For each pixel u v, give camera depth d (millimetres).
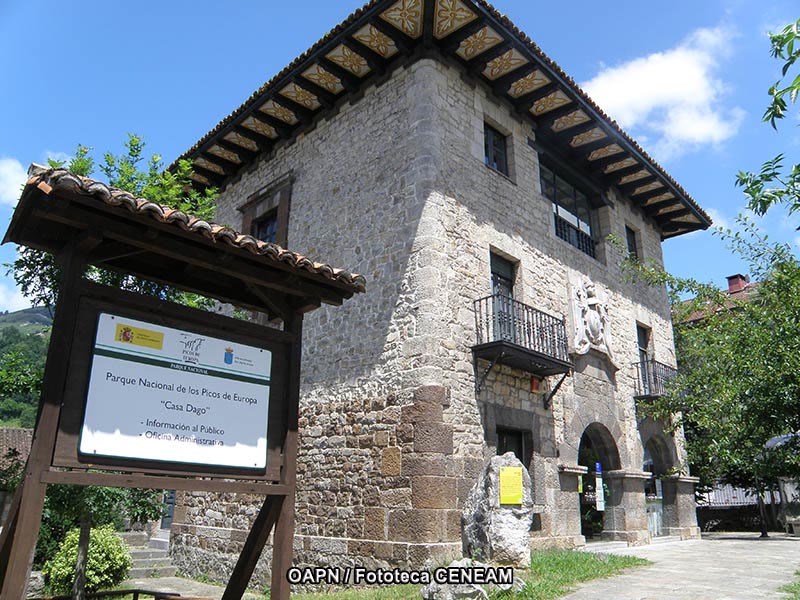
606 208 14023
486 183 10633
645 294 15055
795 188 3770
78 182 3705
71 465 3746
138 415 4078
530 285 10992
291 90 11562
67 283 3955
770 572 7898
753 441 6383
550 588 6484
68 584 8531
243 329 4723
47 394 3717
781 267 6500
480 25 9766
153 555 12344
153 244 4223
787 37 3082
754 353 6180
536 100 11578
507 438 9992
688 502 14508
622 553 10172
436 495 8266
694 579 7309
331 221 11047
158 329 4289
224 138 13016
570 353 11609
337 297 5227
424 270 9156
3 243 4242
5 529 3900
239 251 4504
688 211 15859
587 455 14375
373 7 9516
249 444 4582
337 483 9492
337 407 9867
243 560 4758
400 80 10500
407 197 9750
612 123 12359
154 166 9594
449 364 9000
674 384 10133
